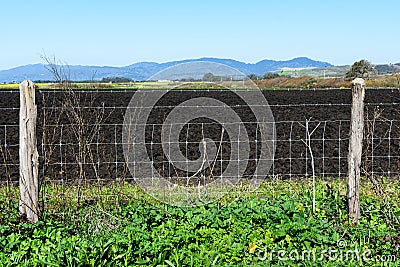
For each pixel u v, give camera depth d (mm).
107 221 7578
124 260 6035
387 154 13820
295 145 14984
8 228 7055
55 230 7055
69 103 8281
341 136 16625
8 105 26391
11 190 9734
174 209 7984
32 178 7586
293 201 8414
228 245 6688
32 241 6668
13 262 6109
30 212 7621
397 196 9305
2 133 17312
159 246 6285
